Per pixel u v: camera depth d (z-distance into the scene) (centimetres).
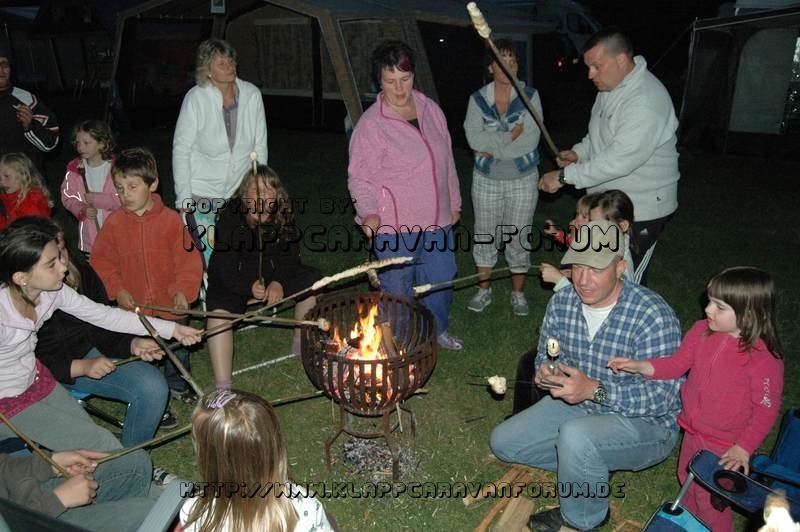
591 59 388
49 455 278
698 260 653
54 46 1850
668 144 402
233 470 188
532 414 329
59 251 287
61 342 328
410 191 415
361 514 326
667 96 398
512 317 528
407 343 381
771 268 632
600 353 304
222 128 453
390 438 344
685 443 296
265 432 189
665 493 339
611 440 293
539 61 1258
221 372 404
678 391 299
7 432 291
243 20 1303
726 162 1102
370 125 409
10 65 530
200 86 448
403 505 332
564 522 308
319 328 346
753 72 1105
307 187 929
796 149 1102
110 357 350
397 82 394
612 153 392
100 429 305
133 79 1273
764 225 768
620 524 316
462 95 1101
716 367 273
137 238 388
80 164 481
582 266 285
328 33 840
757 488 248
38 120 548
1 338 282
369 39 1069
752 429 264
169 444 378
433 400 421
